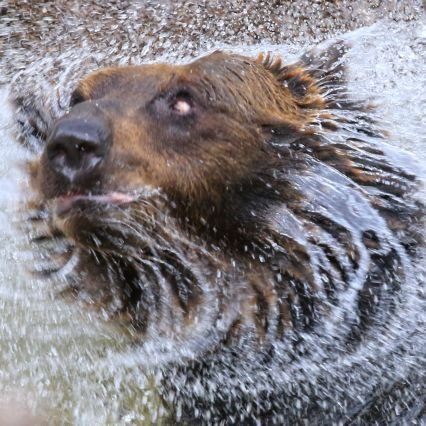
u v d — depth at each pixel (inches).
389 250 456.1
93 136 404.8
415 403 449.4
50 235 440.1
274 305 450.6
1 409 473.1
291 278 449.7
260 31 746.8
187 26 739.4
